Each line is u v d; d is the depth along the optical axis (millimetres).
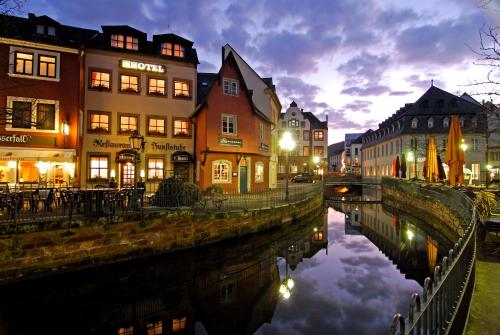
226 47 28953
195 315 8461
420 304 3727
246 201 18453
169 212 12570
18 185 17094
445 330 4270
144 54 22625
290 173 60562
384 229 20438
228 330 7574
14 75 18328
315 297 9531
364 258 13805
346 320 7965
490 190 16734
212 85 22578
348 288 10219
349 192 50125
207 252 13617
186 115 23797
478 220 10094
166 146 23156
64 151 18734
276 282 10805
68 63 19625
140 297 9547
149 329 7699
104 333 7496
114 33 22219
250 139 24172
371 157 64438
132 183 22031
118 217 11281
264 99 30141
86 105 21250
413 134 43781
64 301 9195
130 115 22250
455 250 5441
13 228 9367
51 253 9953
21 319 8156
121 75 22156
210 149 22141
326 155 61250
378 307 8750
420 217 23422
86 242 10594
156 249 12156
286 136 20062
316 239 17672
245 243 15234
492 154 40312
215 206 15703
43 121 18797
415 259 13625
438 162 23625
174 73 23594
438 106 44750
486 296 5887
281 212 17969
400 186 29859
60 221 10133
